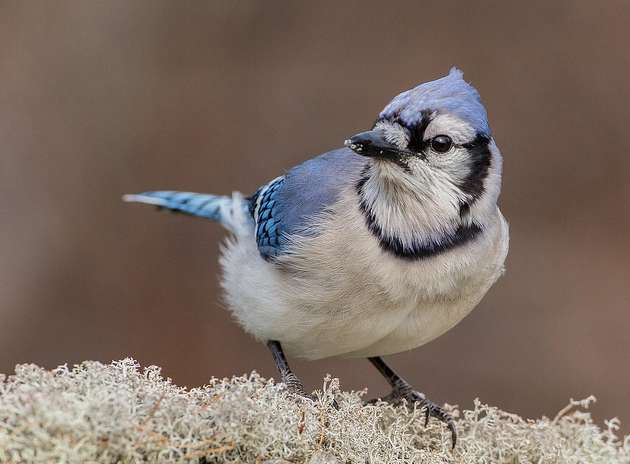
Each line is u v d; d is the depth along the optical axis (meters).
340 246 6.99
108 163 12.95
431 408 7.35
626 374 11.98
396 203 6.93
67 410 4.84
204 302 12.30
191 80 13.42
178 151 13.16
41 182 12.73
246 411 5.30
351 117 13.52
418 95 7.00
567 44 13.58
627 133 13.34
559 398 11.96
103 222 12.65
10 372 11.75
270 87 13.52
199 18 13.54
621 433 11.55
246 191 13.13
